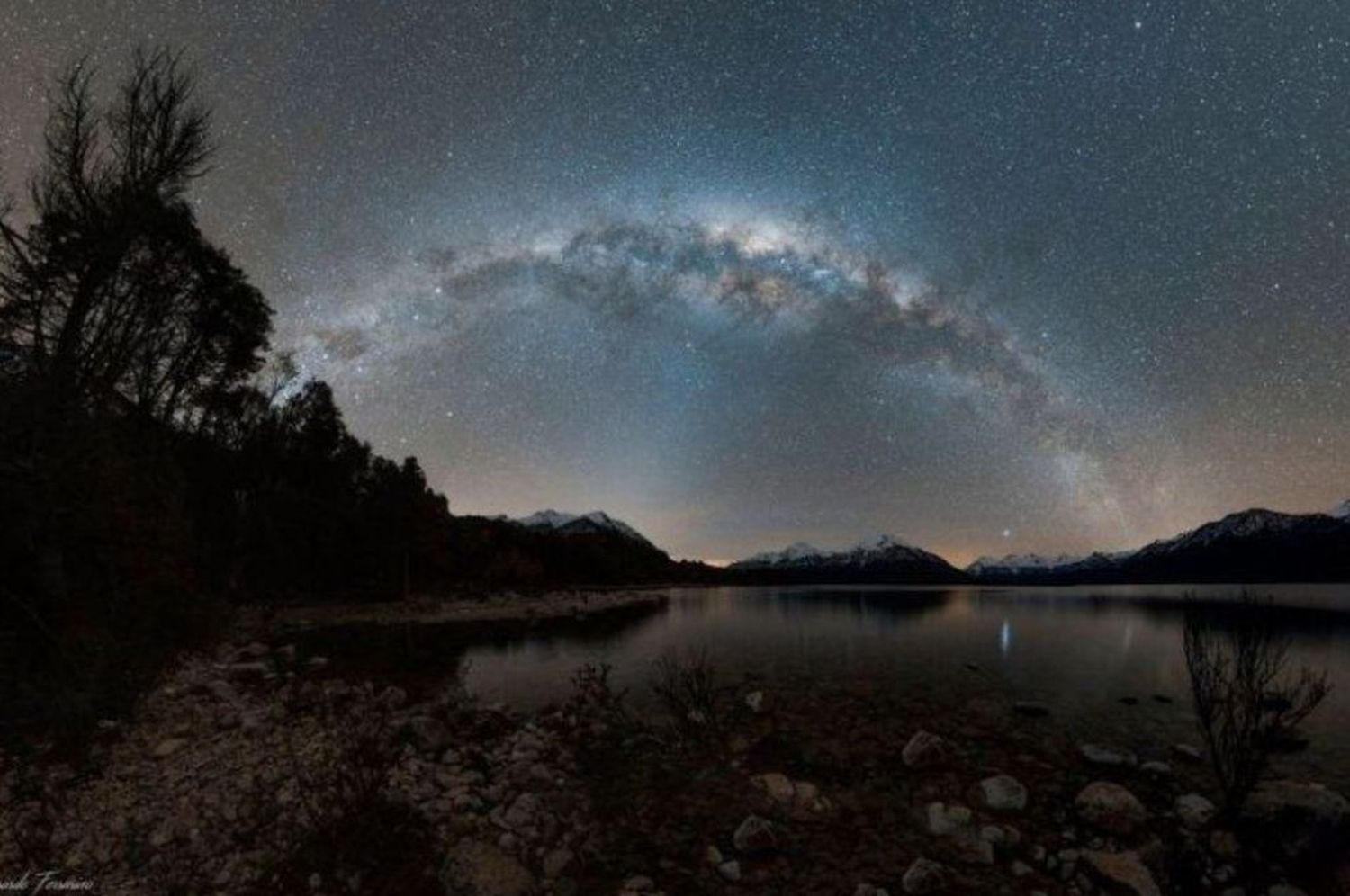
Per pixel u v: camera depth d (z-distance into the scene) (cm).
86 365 1313
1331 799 732
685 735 1006
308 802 691
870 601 6200
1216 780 927
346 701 1201
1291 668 1744
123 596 1238
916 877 614
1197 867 691
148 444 1736
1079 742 1088
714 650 2189
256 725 997
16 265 1306
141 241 1491
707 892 603
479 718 1108
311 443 4019
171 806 720
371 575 4062
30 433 1143
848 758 984
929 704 1339
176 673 1322
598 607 4444
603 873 627
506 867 594
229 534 2895
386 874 595
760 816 738
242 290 2666
